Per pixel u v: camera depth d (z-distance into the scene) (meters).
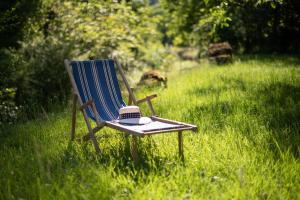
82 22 14.95
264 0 11.02
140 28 17.31
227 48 18.09
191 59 32.94
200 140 6.18
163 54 21.05
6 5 12.85
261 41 24.91
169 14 28.41
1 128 8.77
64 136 7.07
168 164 5.10
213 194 4.27
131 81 14.32
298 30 23.53
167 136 6.47
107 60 7.24
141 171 4.96
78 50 13.62
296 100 8.55
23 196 4.38
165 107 8.91
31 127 7.99
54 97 10.72
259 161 5.24
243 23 24.05
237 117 7.23
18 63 11.38
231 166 5.04
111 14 15.34
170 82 13.92
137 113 6.03
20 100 11.07
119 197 4.25
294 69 12.66
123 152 5.80
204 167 5.05
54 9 14.79
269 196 4.20
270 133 6.25
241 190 4.26
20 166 5.43
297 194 4.27
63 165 5.38
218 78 12.39
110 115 6.70
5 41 12.77
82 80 6.86
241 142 5.89
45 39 13.07
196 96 9.74
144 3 19.14
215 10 11.79
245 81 11.27
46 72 11.58
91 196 4.23
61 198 4.21
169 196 4.14
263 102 8.40
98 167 5.17
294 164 4.98
